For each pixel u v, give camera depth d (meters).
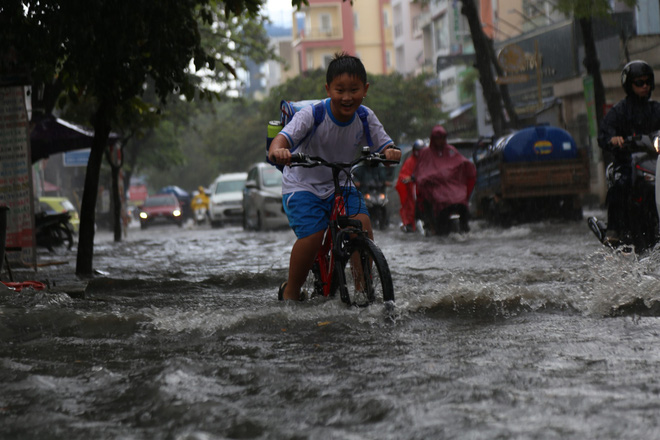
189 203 75.06
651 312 6.49
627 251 9.50
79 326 6.45
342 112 6.83
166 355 5.32
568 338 5.52
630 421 3.51
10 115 13.08
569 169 21.30
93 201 12.28
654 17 38.44
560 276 9.01
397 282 9.60
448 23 66.81
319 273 7.23
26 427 3.66
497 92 27.41
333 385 4.31
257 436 3.46
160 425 3.66
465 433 3.40
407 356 5.07
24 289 8.45
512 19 52.75
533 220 21.95
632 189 9.84
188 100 12.52
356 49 102.06
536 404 3.82
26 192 13.17
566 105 39.81
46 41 11.32
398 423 3.56
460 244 15.67
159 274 12.23
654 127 9.99
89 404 4.07
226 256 16.08
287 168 7.21
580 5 24.27
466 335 5.77
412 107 60.66
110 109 12.19
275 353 5.29
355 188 6.99
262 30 37.53
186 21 12.13
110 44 11.38
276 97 62.50
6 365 5.03
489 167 22.53
